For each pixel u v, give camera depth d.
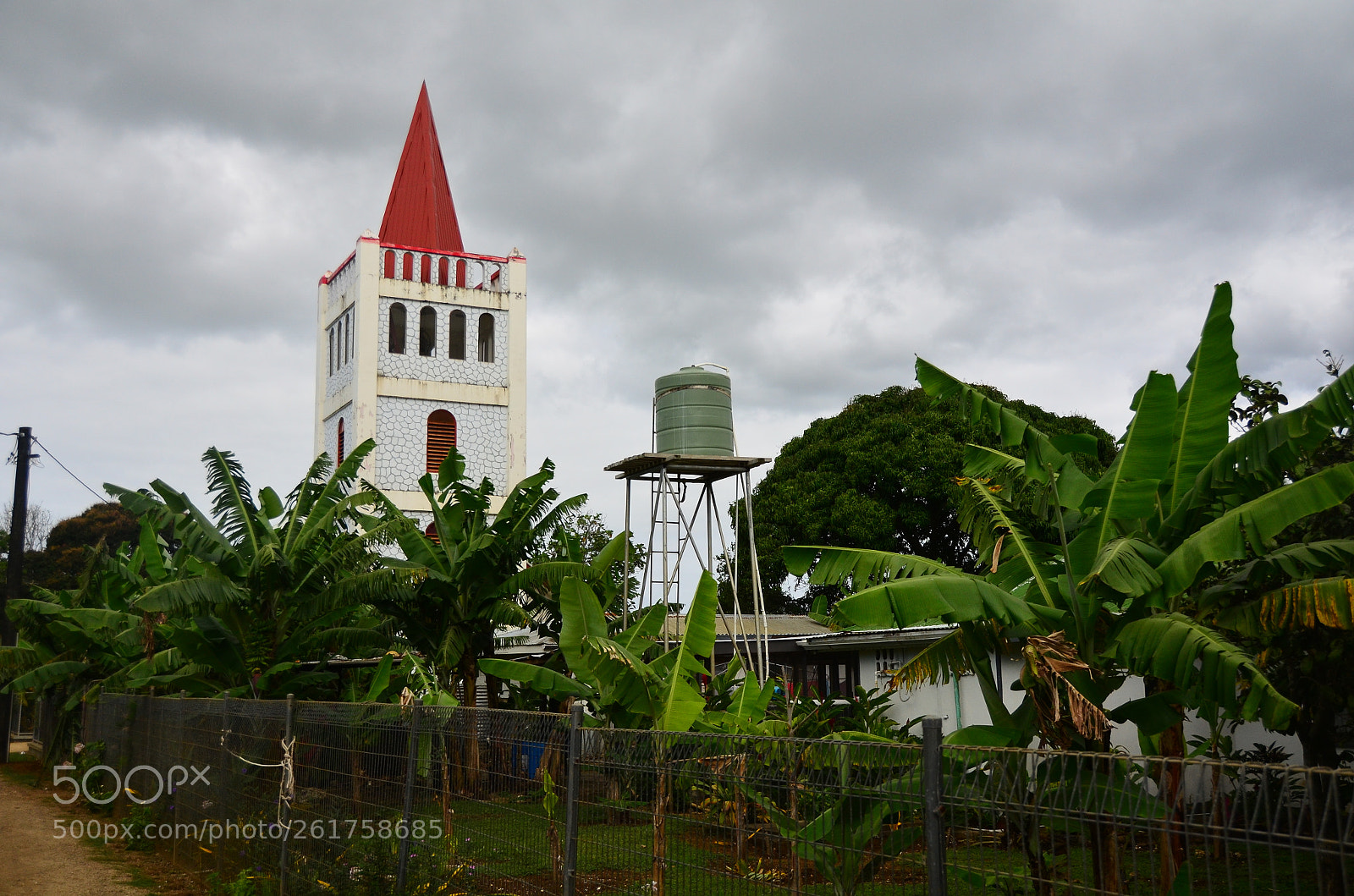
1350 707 9.61
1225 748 13.43
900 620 7.71
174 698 14.85
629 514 22.20
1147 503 7.98
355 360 37.41
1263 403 12.36
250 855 11.14
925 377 9.73
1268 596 7.84
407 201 39.81
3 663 27.19
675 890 5.59
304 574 19.98
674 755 5.74
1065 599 8.41
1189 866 3.63
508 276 39.81
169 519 19.53
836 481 38.09
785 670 22.91
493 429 38.78
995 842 4.44
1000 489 9.95
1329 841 3.17
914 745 4.55
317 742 9.92
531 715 7.01
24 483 31.94
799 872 4.89
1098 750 7.08
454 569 21.56
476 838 7.41
